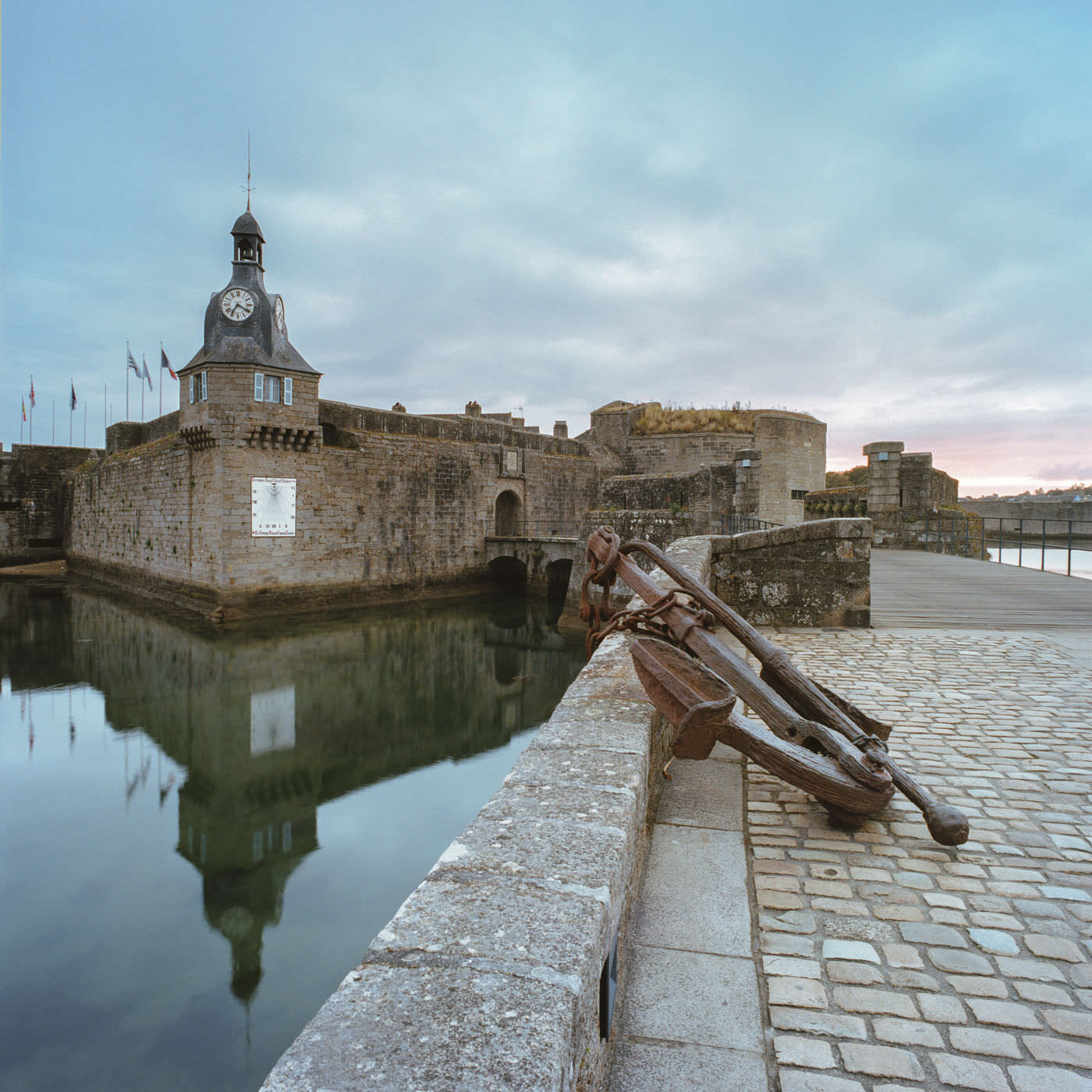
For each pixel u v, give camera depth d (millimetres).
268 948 10141
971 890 2904
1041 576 14492
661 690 2916
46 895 11391
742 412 49094
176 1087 7672
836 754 3270
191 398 29719
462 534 38562
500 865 1793
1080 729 4875
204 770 16562
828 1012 2199
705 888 2883
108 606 32938
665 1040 2080
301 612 30953
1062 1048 2055
